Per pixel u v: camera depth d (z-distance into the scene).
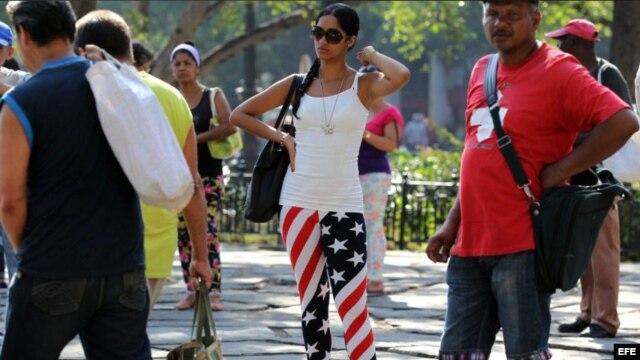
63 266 10.99
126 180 11.36
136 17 50.16
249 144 64.50
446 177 46.09
